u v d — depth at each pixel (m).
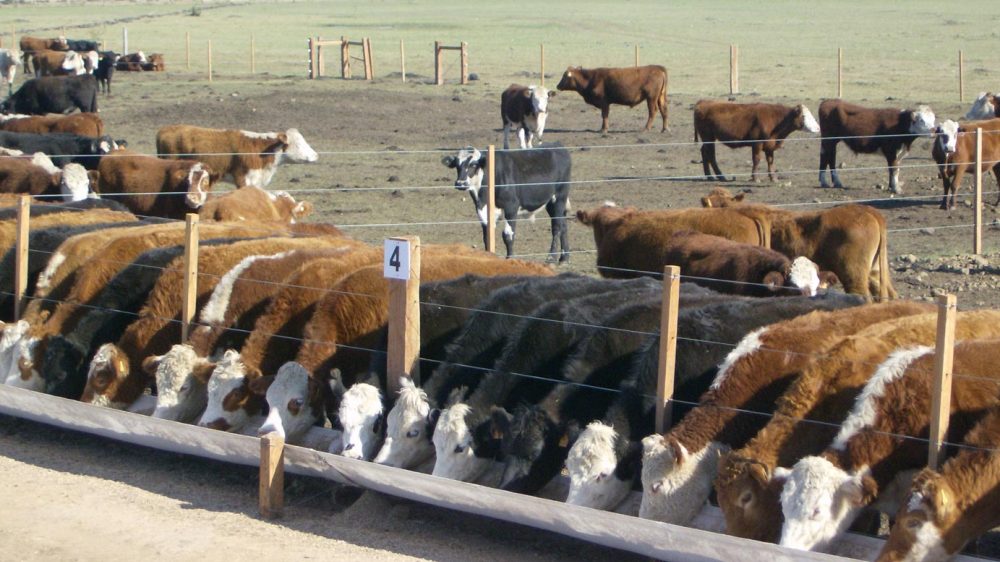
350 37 67.19
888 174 23.09
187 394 9.19
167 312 9.96
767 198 20.62
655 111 30.66
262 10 105.44
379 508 8.00
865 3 95.94
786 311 8.55
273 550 7.25
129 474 8.82
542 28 74.12
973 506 6.31
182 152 21.08
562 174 17.88
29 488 8.41
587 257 16.83
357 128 29.86
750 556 6.39
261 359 9.42
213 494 8.41
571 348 8.38
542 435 7.69
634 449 7.52
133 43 62.91
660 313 8.34
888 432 6.79
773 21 76.50
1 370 9.99
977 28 64.44
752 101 34.19
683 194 21.11
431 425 8.07
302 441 8.80
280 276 10.13
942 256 15.71
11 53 41.06
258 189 16.09
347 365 9.29
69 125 24.69
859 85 37.72
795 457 7.04
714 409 7.43
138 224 12.43
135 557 7.11
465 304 9.35
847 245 12.49
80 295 10.46
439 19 87.50
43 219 12.73
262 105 33.22
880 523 7.89
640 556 7.32
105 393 9.58
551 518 7.10
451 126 30.39
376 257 10.18
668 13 89.00
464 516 8.00
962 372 6.89
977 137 15.72
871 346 7.38
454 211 19.73
